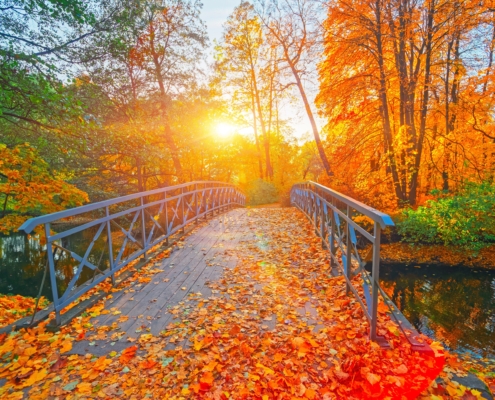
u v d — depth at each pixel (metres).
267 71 17.11
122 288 4.09
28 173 6.85
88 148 7.53
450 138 12.21
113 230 14.22
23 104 5.82
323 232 5.62
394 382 2.21
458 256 9.78
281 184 25.27
